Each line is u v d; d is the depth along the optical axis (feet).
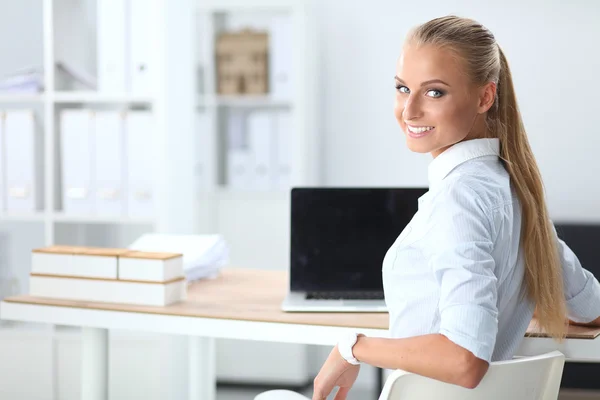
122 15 11.00
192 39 11.93
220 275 8.87
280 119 13.43
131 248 8.69
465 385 4.42
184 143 11.50
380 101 13.96
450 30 4.95
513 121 5.28
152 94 10.83
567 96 13.42
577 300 5.91
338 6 13.93
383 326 6.40
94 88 11.79
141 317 7.05
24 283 12.50
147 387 10.78
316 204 7.67
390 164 14.02
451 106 4.94
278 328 6.64
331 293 7.63
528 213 5.10
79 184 11.05
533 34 13.43
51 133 11.17
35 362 11.02
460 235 4.58
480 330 4.38
